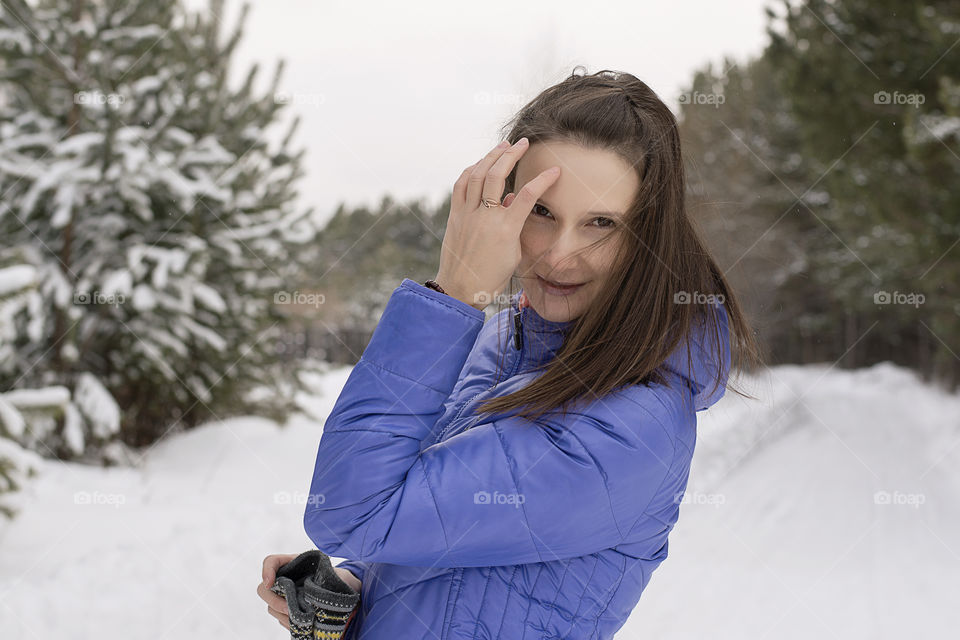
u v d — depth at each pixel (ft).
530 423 3.32
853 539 20.45
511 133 3.81
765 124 73.00
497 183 3.24
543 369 3.71
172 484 20.03
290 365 27.94
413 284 3.27
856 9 35.47
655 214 3.49
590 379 3.35
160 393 23.72
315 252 27.32
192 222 22.97
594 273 3.49
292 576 3.92
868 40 35.40
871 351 81.10
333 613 3.49
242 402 26.37
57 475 19.36
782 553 19.08
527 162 3.49
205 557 13.88
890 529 21.45
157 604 11.58
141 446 24.34
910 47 34.14
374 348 3.27
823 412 46.03
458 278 3.30
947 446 34.09
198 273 22.09
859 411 46.42
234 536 15.33
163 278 20.97
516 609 3.34
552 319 3.64
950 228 33.09
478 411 3.45
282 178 26.48
